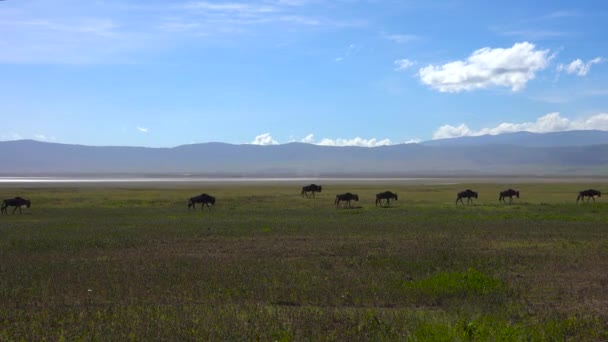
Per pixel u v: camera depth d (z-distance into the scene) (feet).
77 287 54.75
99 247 85.25
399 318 42.91
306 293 52.24
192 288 54.39
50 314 44.39
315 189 226.99
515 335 37.96
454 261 70.74
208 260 71.77
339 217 134.72
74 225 117.50
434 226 111.34
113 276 59.93
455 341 36.91
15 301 49.49
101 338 38.01
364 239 92.84
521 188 298.76
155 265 67.46
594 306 48.32
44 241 89.81
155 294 52.29
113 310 45.52
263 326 40.60
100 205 182.70
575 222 118.42
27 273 61.62
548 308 47.29
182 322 41.37
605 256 74.38
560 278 60.44
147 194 245.04
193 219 131.95
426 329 38.81
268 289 53.62
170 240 92.12
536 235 96.94
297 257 75.20
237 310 45.78
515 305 47.88
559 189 285.64
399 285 55.62
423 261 69.92
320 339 38.06
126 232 102.83
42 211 159.84
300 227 109.81
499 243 87.61
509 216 132.77
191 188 317.01
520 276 61.57
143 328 40.04
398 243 87.76
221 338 38.04
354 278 59.16
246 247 84.38
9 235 99.86
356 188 311.88
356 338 38.22
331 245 85.76
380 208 164.14
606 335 39.37
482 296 51.03
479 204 179.63
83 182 459.73
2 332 39.58
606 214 140.15
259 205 182.19
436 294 51.80
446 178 615.16
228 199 208.54
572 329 40.75
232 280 57.93
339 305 48.93
